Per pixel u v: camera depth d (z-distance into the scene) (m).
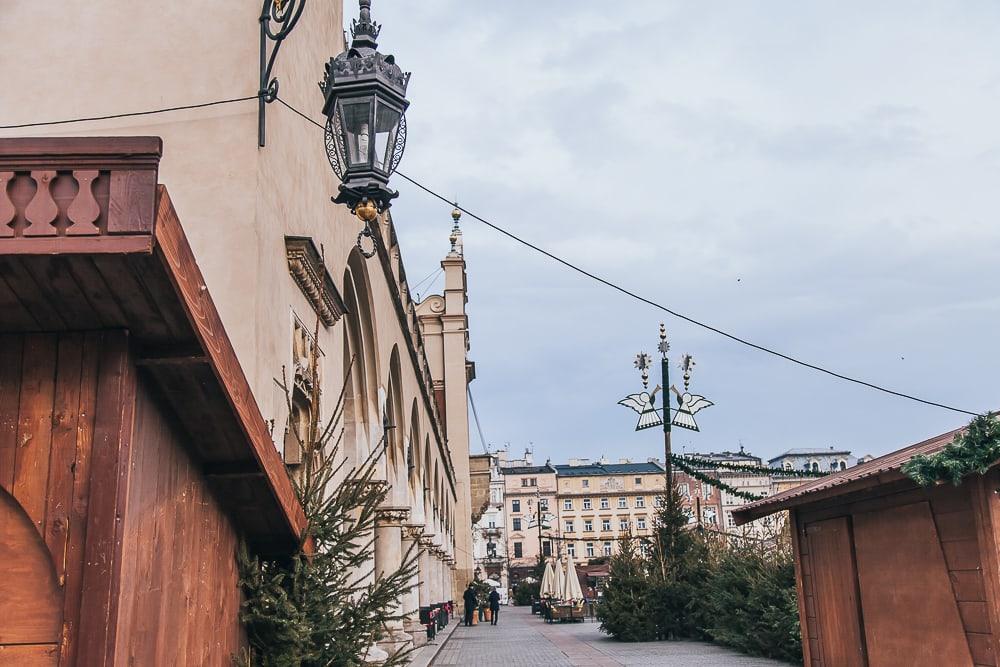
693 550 24.55
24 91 9.42
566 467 135.75
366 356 18.09
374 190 7.14
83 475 4.25
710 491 86.81
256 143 8.92
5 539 4.23
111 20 9.59
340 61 7.29
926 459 6.87
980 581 7.09
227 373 4.87
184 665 5.27
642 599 23.53
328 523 7.32
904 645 8.15
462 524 54.44
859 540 9.05
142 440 4.63
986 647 7.01
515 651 21.91
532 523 120.12
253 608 6.55
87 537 4.16
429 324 55.91
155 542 4.79
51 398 4.32
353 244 14.79
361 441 17.52
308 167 11.37
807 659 10.31
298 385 10.30
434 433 36.72
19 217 3.75
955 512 7.43
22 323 4.30
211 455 5.60
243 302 8.41
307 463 7.98
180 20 9.53
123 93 9.30
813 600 10.22
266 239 9.02
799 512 10.56
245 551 6.49
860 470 9.11
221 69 9.27
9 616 4.12
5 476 4.23
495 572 111.62
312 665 6.79
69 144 3.79
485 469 61.31
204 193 8.74
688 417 25.38
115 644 4.11
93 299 4.14
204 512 5.70
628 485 130.75
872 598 8.75
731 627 19.80
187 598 5.34
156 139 3.80
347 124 7.20
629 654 19.67
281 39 9.00
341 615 7.09
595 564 55.94
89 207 3.75
